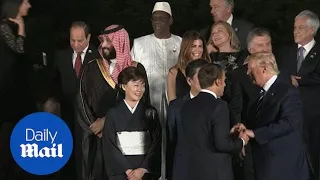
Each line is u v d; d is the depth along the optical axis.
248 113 27.22
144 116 28.94
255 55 26.81
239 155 27.72
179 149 26.42
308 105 31.67
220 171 25.89
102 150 29.34
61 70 32.19
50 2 35.34
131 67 28.98
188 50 30.14
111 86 30.20
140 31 37.12
